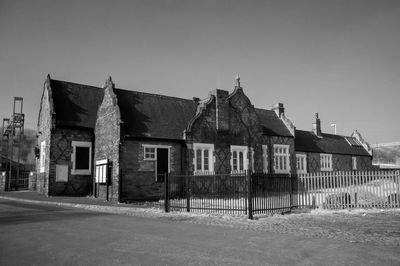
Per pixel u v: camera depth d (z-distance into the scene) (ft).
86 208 60.64
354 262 23.71
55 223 41.34
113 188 77.56
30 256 25.40
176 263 23.47
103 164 82.07
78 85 102.06
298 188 59.16
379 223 41.96
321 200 61.52
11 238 31.91
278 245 29.12
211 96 91.66
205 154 88.79
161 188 81.61
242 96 100.63
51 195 87.30
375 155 234.38
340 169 142.10
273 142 112.47
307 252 26.55
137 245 28.99
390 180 56.44
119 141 77.61
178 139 85.35
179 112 94.32
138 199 77.61
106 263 23.45
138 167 79.46
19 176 146.10
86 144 92.99
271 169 110.22
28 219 44.75
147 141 81.56
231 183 56.03
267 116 121.90
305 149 128.36
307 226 39.88
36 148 111.34
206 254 25.89
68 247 28.22
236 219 45.98
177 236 33.12
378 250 27.22
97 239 31.48
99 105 92.27
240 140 95.81
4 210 55.31
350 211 53.52
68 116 92.12
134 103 88.33
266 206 51.42
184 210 56.29
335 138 151.53
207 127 89.56
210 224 41.50
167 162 84.12
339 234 34.47
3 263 23.63
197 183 66.54
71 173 90.33
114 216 48.57
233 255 25.59
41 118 105.50
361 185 58.23
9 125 143.74
